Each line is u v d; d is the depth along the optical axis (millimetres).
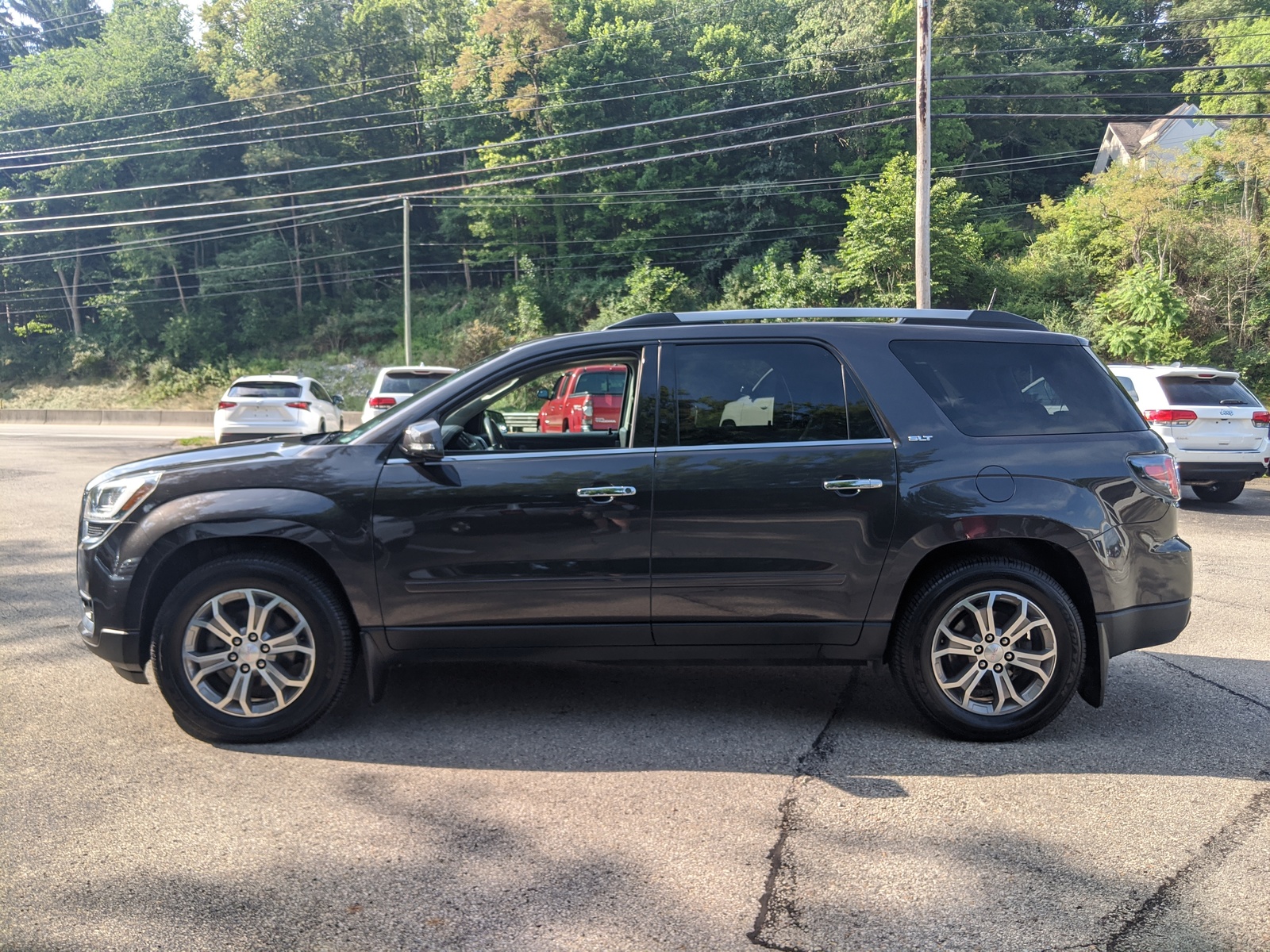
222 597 3812
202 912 2590
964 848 2992
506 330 50469
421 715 4250
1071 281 34469
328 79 63719
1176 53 56938
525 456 3908
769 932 2500
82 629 3959
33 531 9391
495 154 54094
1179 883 2775
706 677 4887
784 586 3906
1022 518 3869
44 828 3098
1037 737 4023
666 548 3873
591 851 2959
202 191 58562
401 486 3863
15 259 55438
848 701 4500
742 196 49219
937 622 3900
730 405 3984
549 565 3873
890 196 35719
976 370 4102
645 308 45062
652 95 51969
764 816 3227
